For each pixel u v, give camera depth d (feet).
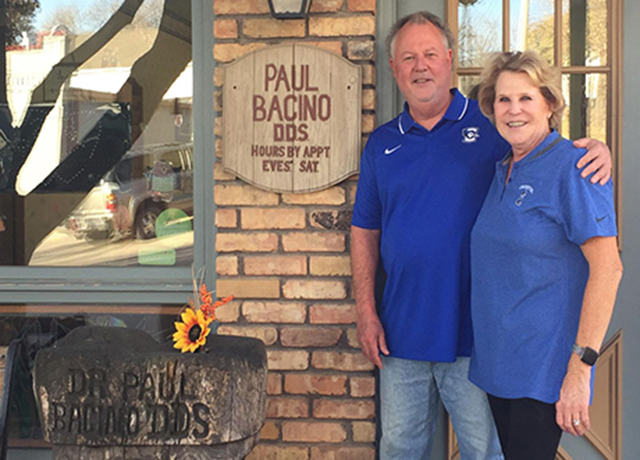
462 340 7.86
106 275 10.25
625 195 9.43
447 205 7.75
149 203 10.20
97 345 7.78
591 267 6.20
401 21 8.18
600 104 9.43
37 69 10.49
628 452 9.68
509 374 6.60
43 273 10.33
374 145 8.34
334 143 9.05
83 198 10.39
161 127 10.14
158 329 10.13
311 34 9.08
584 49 9.39
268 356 9.36
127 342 7.94
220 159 9.37
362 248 8.55
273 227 9.29
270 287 9.34
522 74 6.51
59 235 10.43
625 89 9.37
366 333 8.22
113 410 7.37
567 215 6.27
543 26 9.41
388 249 8.05
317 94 9.05
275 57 9.08
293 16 8.87
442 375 8.07
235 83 9.15
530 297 6.50
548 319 6.43
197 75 9.87
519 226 6.49
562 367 6.45
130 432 7.34
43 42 10.46
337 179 9.07
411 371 8.14
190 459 7.34
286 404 9.36
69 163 10.42
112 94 10.31
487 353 6.82
